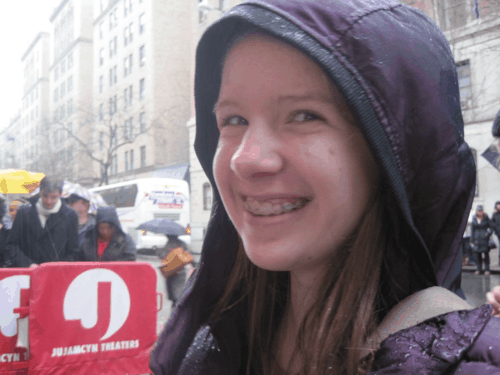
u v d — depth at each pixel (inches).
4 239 129.0
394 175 18.1
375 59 17.6
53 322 102.1
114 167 695.1
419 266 19.1
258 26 18.4
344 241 19.1
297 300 23.5
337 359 18.5
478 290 203.9
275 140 18.7
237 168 18.9
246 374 27.0
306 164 18.0
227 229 29.4
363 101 17.2
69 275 104.1
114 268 109.0
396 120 18.1
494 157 82.2
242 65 19.7
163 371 28.9
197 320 28.9
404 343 15.5
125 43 675.4
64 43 535.5
